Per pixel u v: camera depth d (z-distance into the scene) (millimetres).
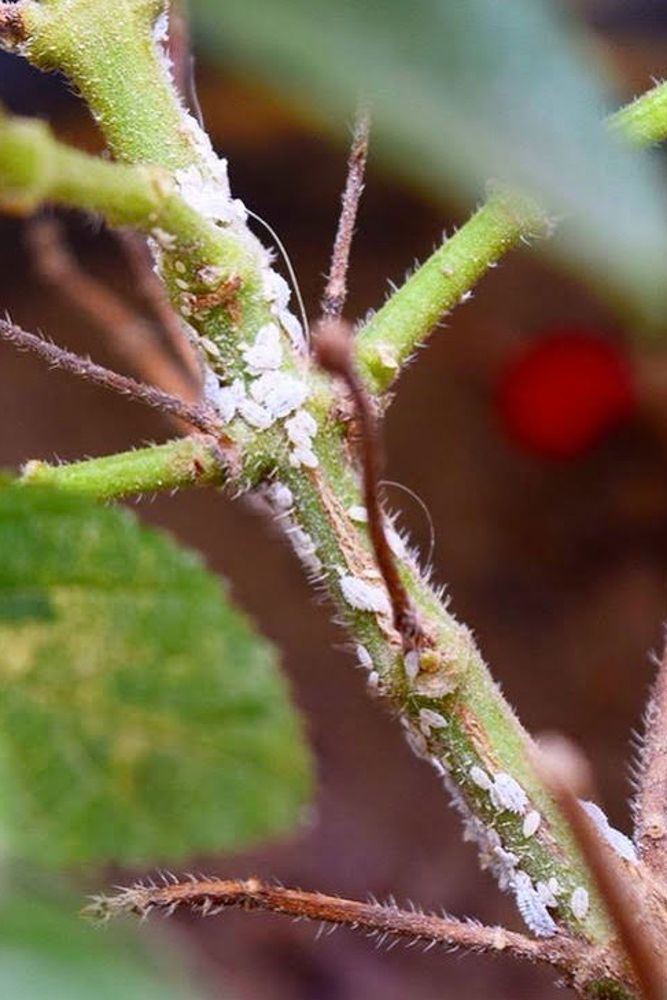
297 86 76
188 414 132
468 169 74
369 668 134
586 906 131
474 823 136
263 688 91
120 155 131
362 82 75
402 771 322
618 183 75
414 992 284
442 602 137
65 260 224
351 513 133
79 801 86
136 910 126
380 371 134
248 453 132
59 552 96
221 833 86
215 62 80
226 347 131
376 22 75
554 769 110
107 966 71
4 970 71
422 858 306
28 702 90
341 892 297
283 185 324
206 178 131
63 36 129
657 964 118
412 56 75
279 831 87
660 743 138
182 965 73
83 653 92
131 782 87
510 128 74
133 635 94
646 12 182
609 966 130
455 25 75
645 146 128
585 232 74
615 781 316
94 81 130
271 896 129
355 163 133
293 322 133
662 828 135
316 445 132
